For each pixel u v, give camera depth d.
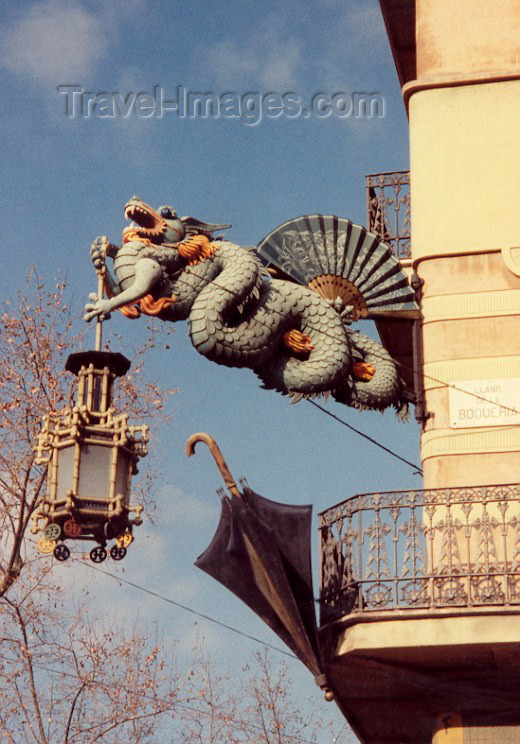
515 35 14.15
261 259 13.95
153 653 15.51
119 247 13.58
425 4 14.49
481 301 13.39
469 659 12.07
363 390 13.72
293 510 12.41
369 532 12.23
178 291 13.55
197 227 13.79
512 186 13.67
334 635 12.34
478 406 13.06
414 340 13.52
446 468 12.94
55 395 15.60
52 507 9.64
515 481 12.76
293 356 13.72
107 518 9.61
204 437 12.45
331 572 12.42
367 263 13.85
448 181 13.80
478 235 13.58
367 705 13.18
